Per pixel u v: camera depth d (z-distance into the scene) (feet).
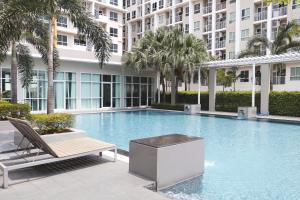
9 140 24.26
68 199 12.60
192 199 14.38
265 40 75.36
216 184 16.69
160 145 15.15
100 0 132.05
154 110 76.64
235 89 107.34
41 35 37.70
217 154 25.86
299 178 18.51
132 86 84.23
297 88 89.61
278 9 98.53
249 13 107.14
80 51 67.82
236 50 111.14
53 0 27.27
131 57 73.67
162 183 15.20
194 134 38.70
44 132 22.04
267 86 59.72
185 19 136.26
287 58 52.90
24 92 59.77
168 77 74.69
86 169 17.10
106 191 13.57
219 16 120.67
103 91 76.79
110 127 45.85
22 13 27.96
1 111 29.71
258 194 15.52
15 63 38.24
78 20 32.17
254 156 25.07
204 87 112.47
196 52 69.15
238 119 56.80
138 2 166.09
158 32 75.36
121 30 142.61
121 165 18.01
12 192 13.42
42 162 15.74
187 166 16.70
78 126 46.91
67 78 68.44
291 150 27.73
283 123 50.29
